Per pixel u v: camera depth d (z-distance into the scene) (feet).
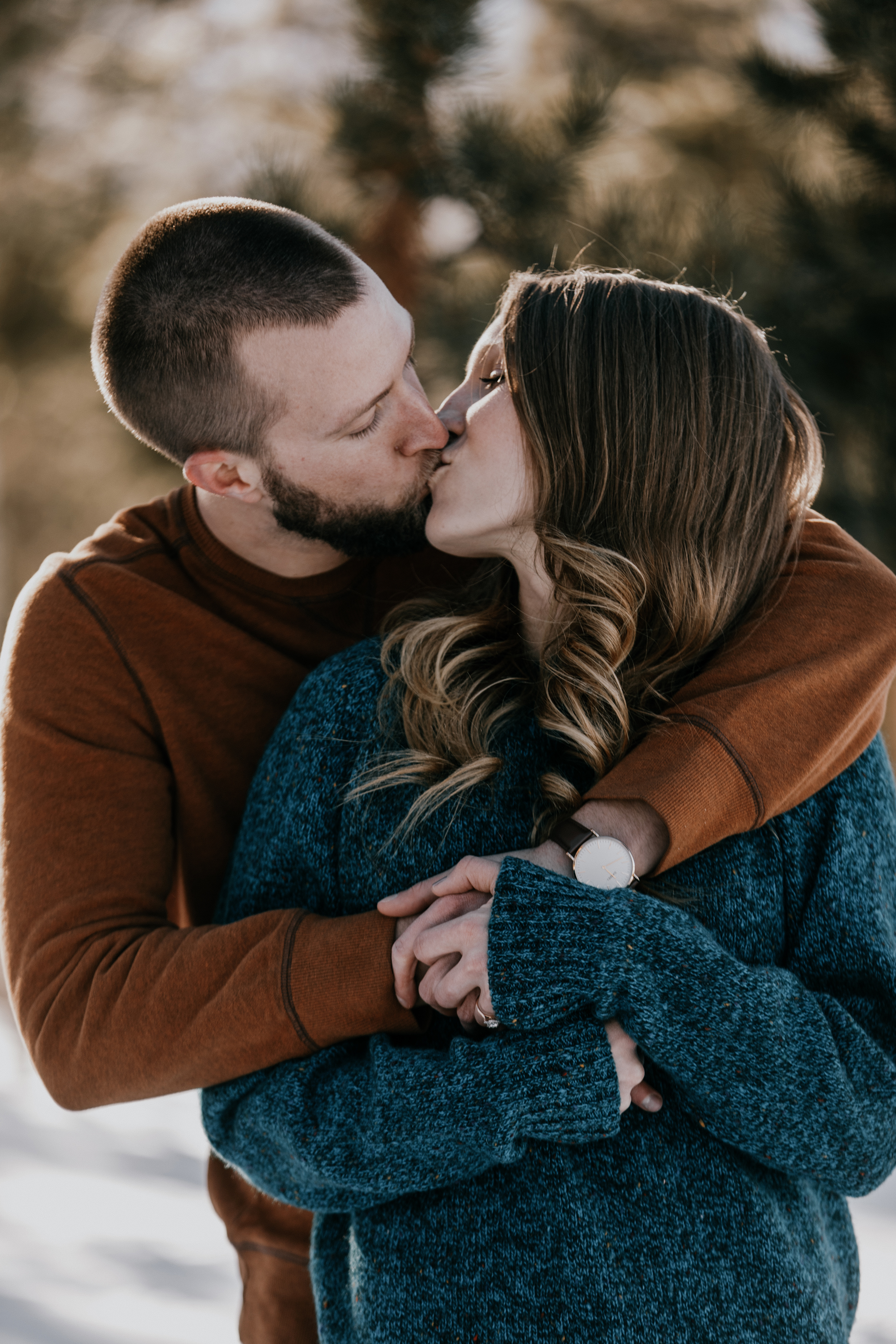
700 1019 3.51
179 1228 9.12
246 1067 3.89
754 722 3.86
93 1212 9.29
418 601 4.74
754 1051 3.51
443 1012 3.80
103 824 4.50
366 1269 3.75
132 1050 3.94
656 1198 3.63
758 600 4.33
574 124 13.00
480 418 4.30
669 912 3.59
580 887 3.58
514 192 12.45
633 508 4.14
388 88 12.62
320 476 4.85
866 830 4.07
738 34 18.72
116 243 21.58
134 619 4.85
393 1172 3.60
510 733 4.12
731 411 4.18
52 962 4.22
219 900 4.53
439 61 12.48
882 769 4.25
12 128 19.95
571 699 4.02
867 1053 3.68
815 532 4.61
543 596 4.30
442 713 4.04
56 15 19.17
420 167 12.60
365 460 4.84
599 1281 3.53
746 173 17.80
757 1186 3.73
